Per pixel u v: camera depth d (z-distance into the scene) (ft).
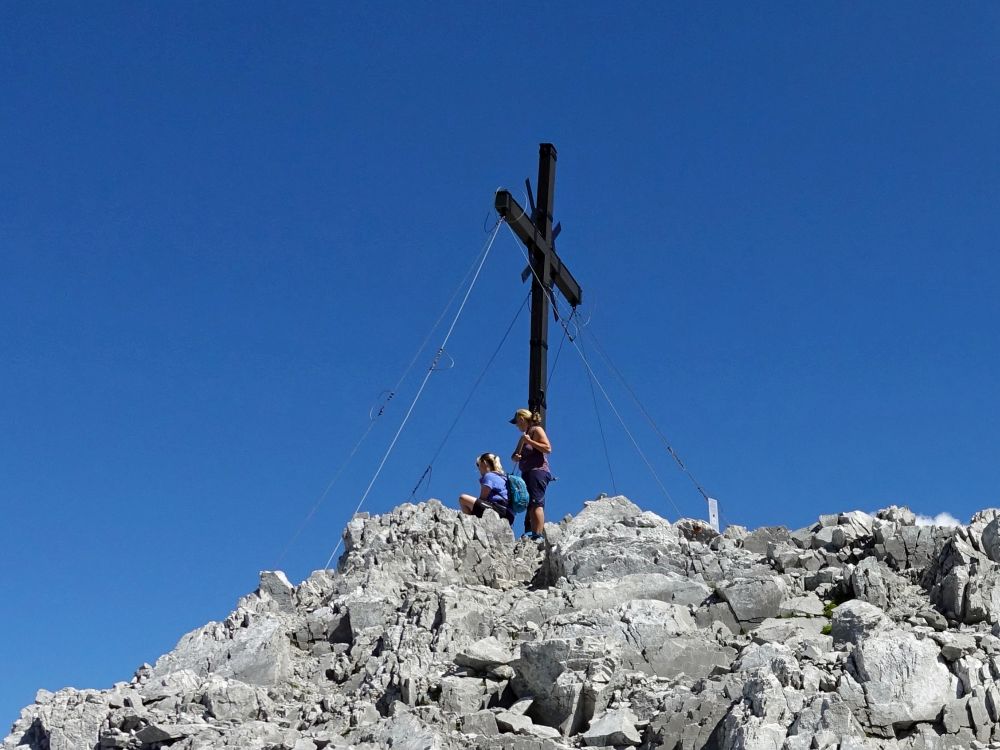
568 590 79.41
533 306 113.80
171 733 70.49
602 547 83.20
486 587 86.17
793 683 63.62
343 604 84.99
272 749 67.36
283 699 75.77
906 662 64.39
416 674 73.46
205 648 81.05
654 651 71.36
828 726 59.77
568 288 118.73
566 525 94.32
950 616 72.02
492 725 67.05
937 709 63.26
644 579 79.46
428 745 64.59
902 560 78.48
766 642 71.10
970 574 73.82
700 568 80.69
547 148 116.06
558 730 67.41
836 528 81.82
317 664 80.18
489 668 72.54
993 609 71.15
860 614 70.23
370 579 86.99
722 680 65.57
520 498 96.99
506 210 108.27
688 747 62.75
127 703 75.41
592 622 73.77
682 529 86.33
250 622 82.28
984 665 65.05
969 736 62.54
